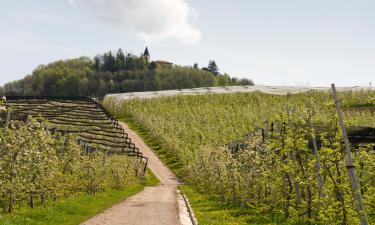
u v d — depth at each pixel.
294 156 20.03
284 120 20.38
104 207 24.61
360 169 18.31
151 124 106.56
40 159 20.41
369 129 23.20
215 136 86.88
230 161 30.08
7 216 16.53
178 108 127.19
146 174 63.31
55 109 76.44
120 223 18.73
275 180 22.36
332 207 15.77
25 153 18.94
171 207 26.83
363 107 80.19
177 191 45.53
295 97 118.19
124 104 138.00
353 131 23.30
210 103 132.62
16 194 19.25
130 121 125.12
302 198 20.77
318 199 17.09
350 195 15.27
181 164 78.06
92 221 18.80
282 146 20.42
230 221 20.17
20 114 33.34
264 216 21.67
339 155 15.80
